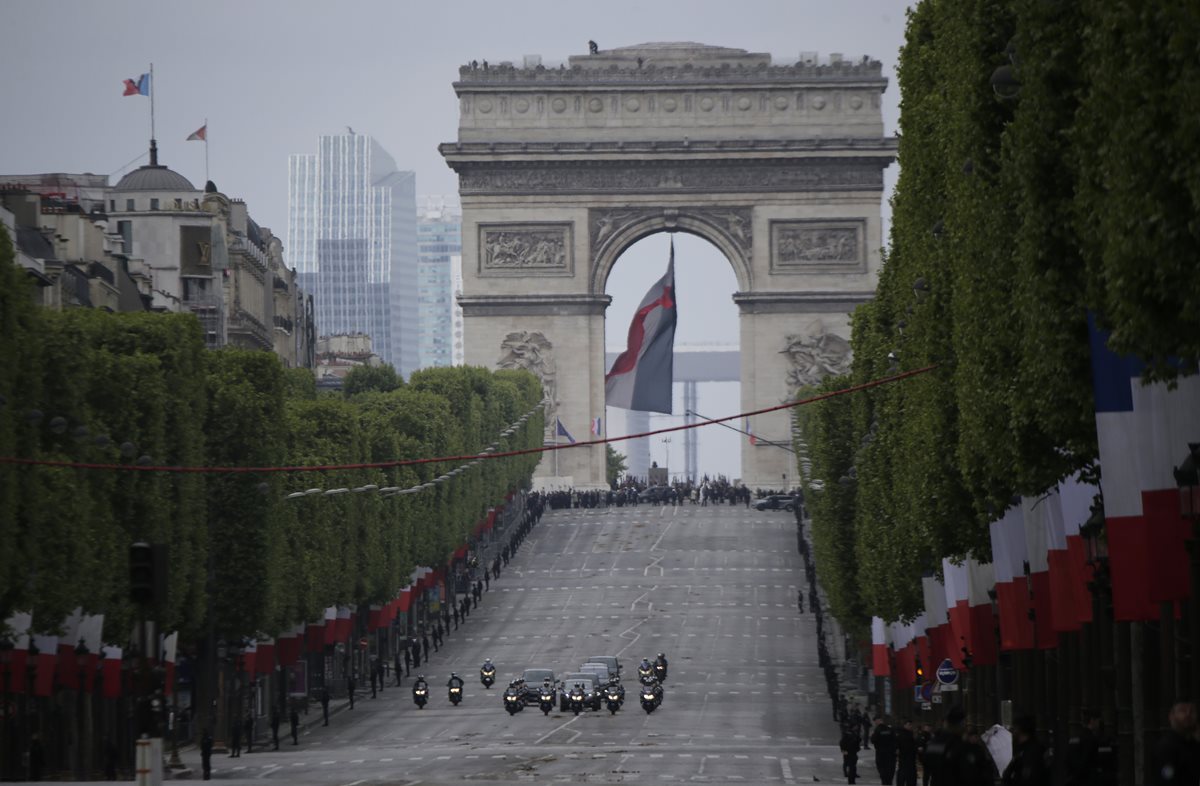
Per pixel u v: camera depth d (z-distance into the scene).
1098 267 135.25
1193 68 111.31
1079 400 155.25
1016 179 166.25
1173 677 168.25
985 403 182.62
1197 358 126.38
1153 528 145.25
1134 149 120.38
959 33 189.62
